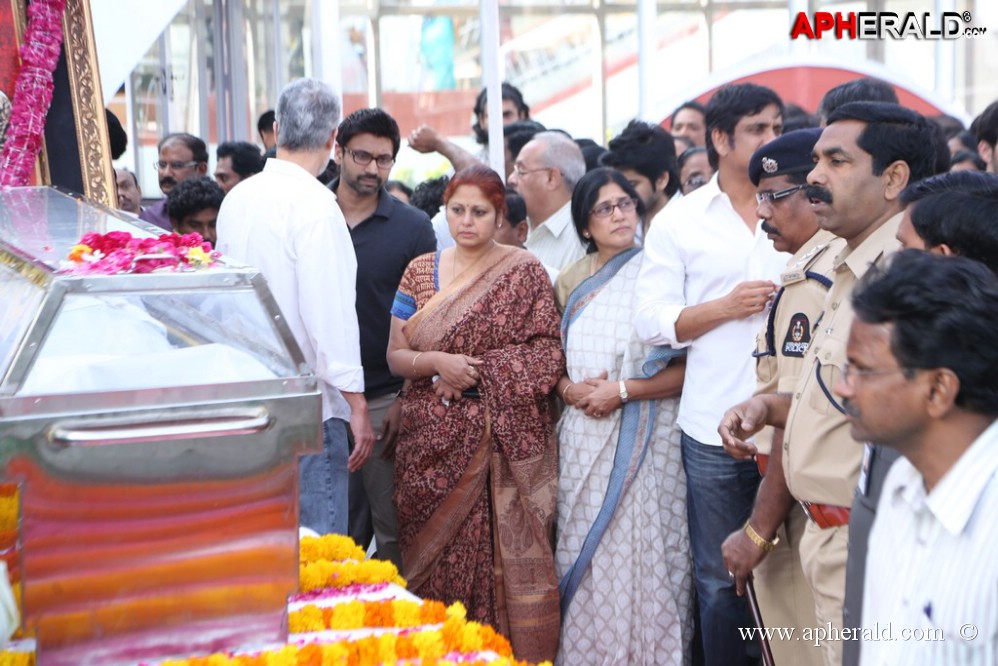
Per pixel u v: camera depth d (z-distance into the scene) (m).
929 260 1.57
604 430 3.52
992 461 1.53
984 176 2.21
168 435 1.87
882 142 2.46
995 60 9.03
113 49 4.06
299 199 3.39
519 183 4.43
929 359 1.52
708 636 3.42
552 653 3.50
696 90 6.37
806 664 2.88
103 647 1.88
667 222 3.46
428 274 3.63
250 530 1.95
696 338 3.36
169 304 1.99
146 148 9.12
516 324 3.53
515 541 3.48
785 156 2.89
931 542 1.59
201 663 1.87
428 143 4.36
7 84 3.56
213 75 9.56
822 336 2.51
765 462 3.06
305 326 3.37
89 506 1.84
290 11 10.03
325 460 3.43
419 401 3.57
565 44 11.22
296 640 2.04
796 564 2.90
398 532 3.71
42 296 1.92
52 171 3.65
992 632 1.51
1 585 1.87
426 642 2.00
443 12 10.90
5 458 1.79
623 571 3.50
